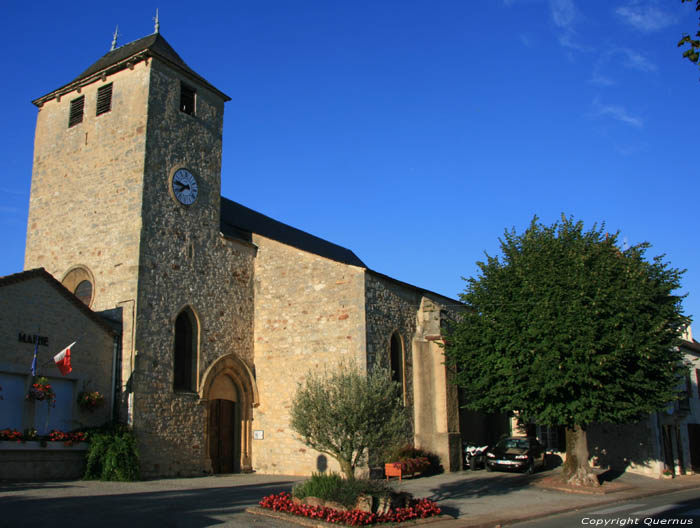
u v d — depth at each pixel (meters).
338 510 12.20
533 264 20.27
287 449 22.19
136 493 14.73
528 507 15.38
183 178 22.38
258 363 23.80
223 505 13.34
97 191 21.97
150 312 20.08
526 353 19.53
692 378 30.22
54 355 17.80
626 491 19.59
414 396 24.30
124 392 19.05
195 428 20.94
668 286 20.61
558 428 28.47
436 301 27.09
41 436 16.59
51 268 22.70
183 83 23.20
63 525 10.24
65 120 23.94
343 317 22.11
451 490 18.45
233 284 23.73
